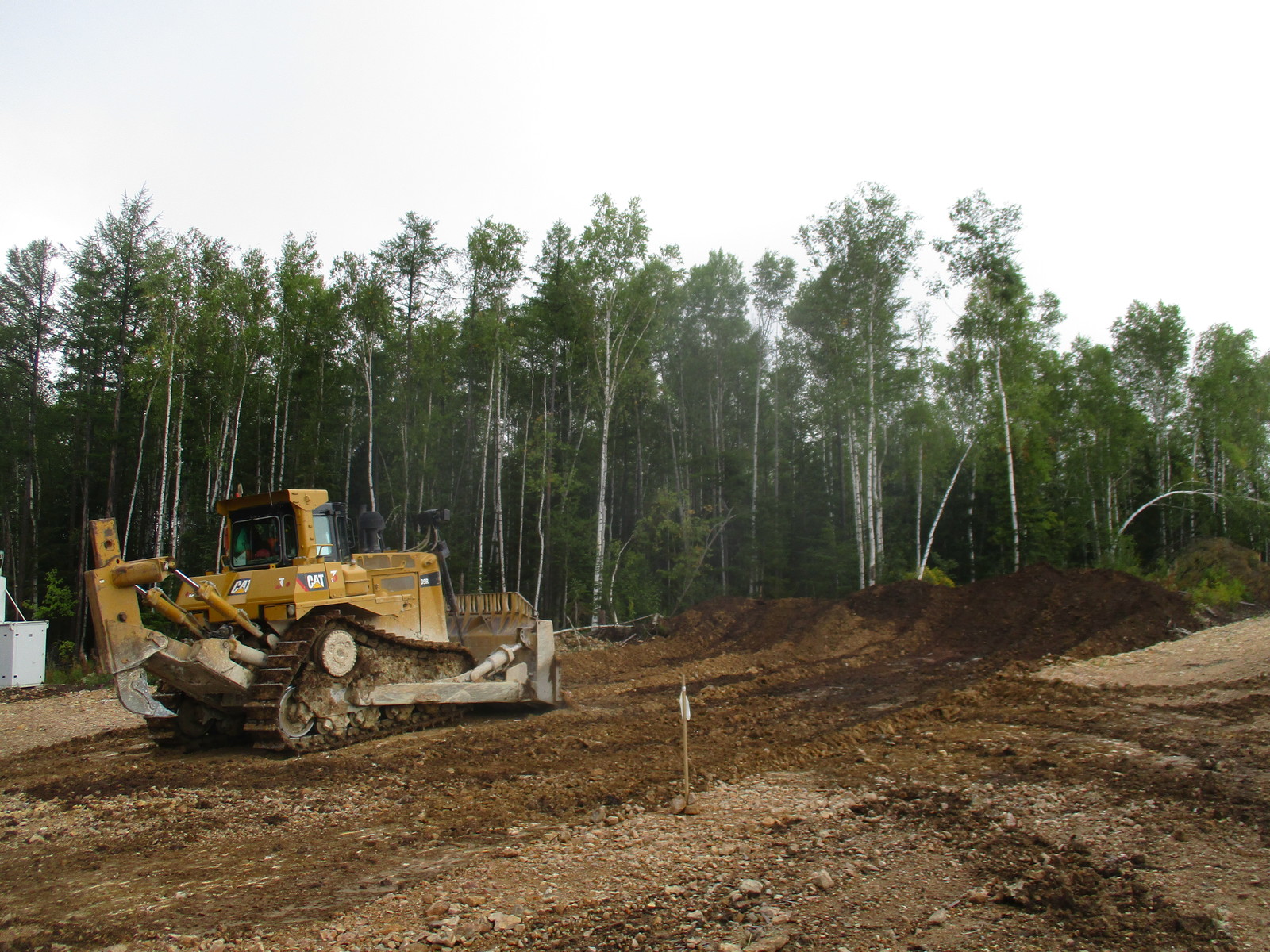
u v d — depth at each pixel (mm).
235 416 29375
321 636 10094
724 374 40812
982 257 28234
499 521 27703
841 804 6723
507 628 12789
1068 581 18844
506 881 5246
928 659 15945
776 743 9242
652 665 18297
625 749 9375
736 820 6383
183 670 9477
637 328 28750
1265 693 10492
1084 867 5082
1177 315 35750
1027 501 31594
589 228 27562
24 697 16453
